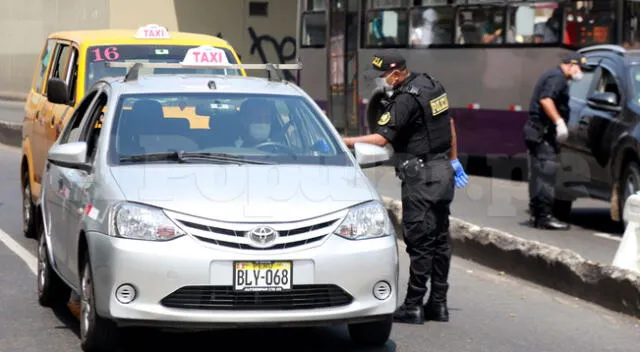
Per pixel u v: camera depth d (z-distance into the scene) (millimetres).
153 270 21750
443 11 66188
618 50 45000
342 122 76062
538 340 25969
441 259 27578
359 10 73625
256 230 21938
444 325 27438
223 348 24656
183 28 122375
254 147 25484
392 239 23219
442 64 66250
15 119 102000
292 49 126875
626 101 42344
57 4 131875
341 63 76000
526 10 60875
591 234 43094
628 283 28547
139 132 25359
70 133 30047
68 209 25750
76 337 25594
